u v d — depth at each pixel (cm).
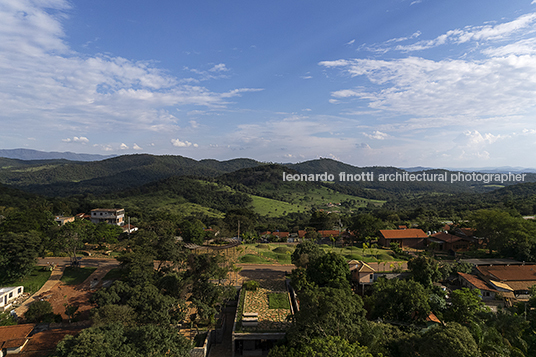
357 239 9738
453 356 2086
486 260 6066
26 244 5284
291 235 11244
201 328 3981
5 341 3288
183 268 5494
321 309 2848
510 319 3206
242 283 5375
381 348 2667
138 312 3653
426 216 13325
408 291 3666
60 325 3962
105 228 8075
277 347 2923
